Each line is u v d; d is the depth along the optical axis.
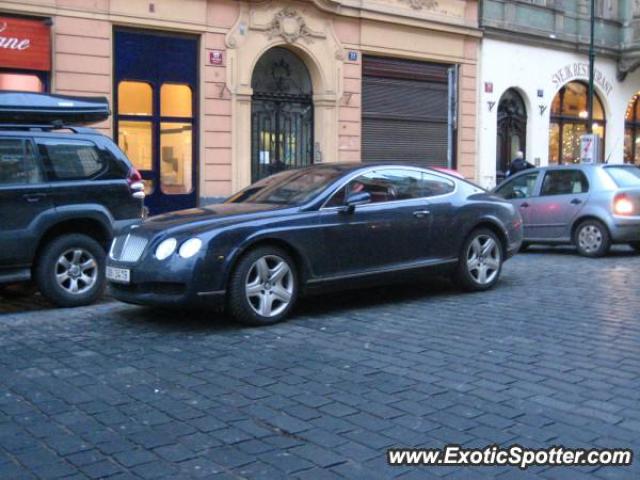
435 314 7.62
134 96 15.37
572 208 13.09
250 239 6.98
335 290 7.67
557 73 24.08
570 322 7.18
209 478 3.71
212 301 6.84
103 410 4.72
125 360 5.91
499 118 22.86
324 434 4.29
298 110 18.22
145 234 7.09
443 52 20.69
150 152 15.65
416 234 8.23
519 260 12.48
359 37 18.77
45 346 6.39
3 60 13.56
